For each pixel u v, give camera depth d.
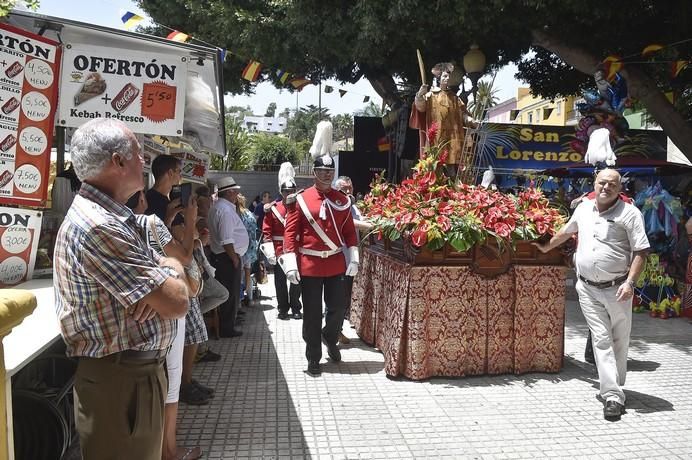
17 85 3.12
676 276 7.62
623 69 9.72
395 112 12.36
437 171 4.95
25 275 3.19
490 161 13.59
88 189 1.85
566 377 4.75
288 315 7.20
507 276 4.74
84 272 1.78
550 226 4.69
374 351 5.57
